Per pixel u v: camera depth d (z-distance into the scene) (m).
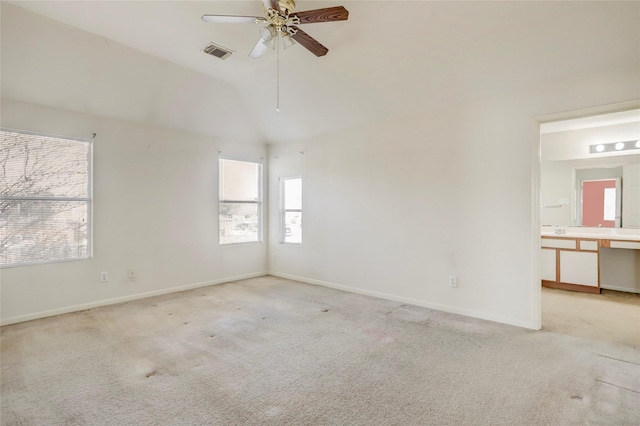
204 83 4.13
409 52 3.15
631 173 4.53
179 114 4.44
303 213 5.28
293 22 2.33
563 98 2.95
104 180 3.97
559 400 1.96
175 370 2.36
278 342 2.86
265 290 4.73
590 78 2.81
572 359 2.50
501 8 2.52
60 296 3.65
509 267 3.26
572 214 5.02
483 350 2.67
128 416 1.83
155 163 4.44
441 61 3.16
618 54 2.60
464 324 3.28
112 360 2.51
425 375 2.28
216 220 5.15
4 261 3.35
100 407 1.91
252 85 4.27
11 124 3.34
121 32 3.04
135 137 4.24
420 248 3.92
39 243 3.55
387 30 2.96
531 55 2.83
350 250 4.65
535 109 3.10
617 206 4.64
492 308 3.38
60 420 1.79
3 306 3.29
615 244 4.20
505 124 3.27
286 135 5.35
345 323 3.33
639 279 4.39
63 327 3.22
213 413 1.86
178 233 4.68
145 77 3.74
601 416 1.81
